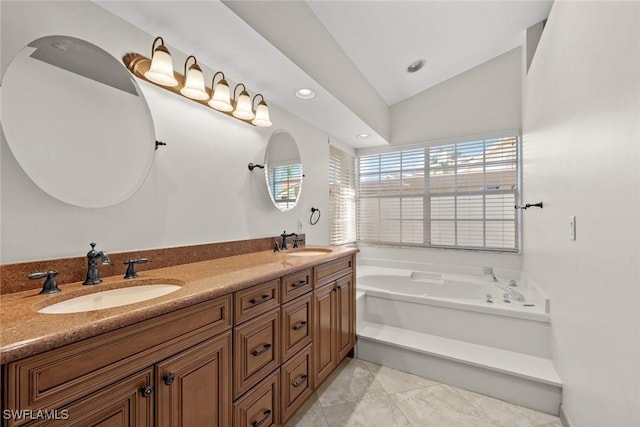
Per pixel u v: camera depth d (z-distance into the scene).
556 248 1.77
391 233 3.74
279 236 2.26
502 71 3.06
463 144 3.30
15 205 0.99
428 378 2.06
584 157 1.31
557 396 1.68
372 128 3.01
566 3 1.55
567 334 1.57
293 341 1.52
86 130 1.17
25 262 1.00
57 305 0.95
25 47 1.01
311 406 1.75
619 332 1.00
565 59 1.57
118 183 1.26
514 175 3.03
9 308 0.82
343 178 3.65
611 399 1.06
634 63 0.89
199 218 1.65
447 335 2.29
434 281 3.19
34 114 1.03
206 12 1.25
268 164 2.17
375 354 2.27
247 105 1.74
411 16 2.11
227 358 1.12
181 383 0.94
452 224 3.37
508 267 3.05
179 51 1.54
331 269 1.92
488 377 1.87
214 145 1.75
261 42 1.48
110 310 0.79
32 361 0.62
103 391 0.74
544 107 2.04
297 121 2.60
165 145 1.47
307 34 1.83
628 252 0.94
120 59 1.28
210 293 1.02
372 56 2.51
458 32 2.45
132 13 1.25
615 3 1.01
